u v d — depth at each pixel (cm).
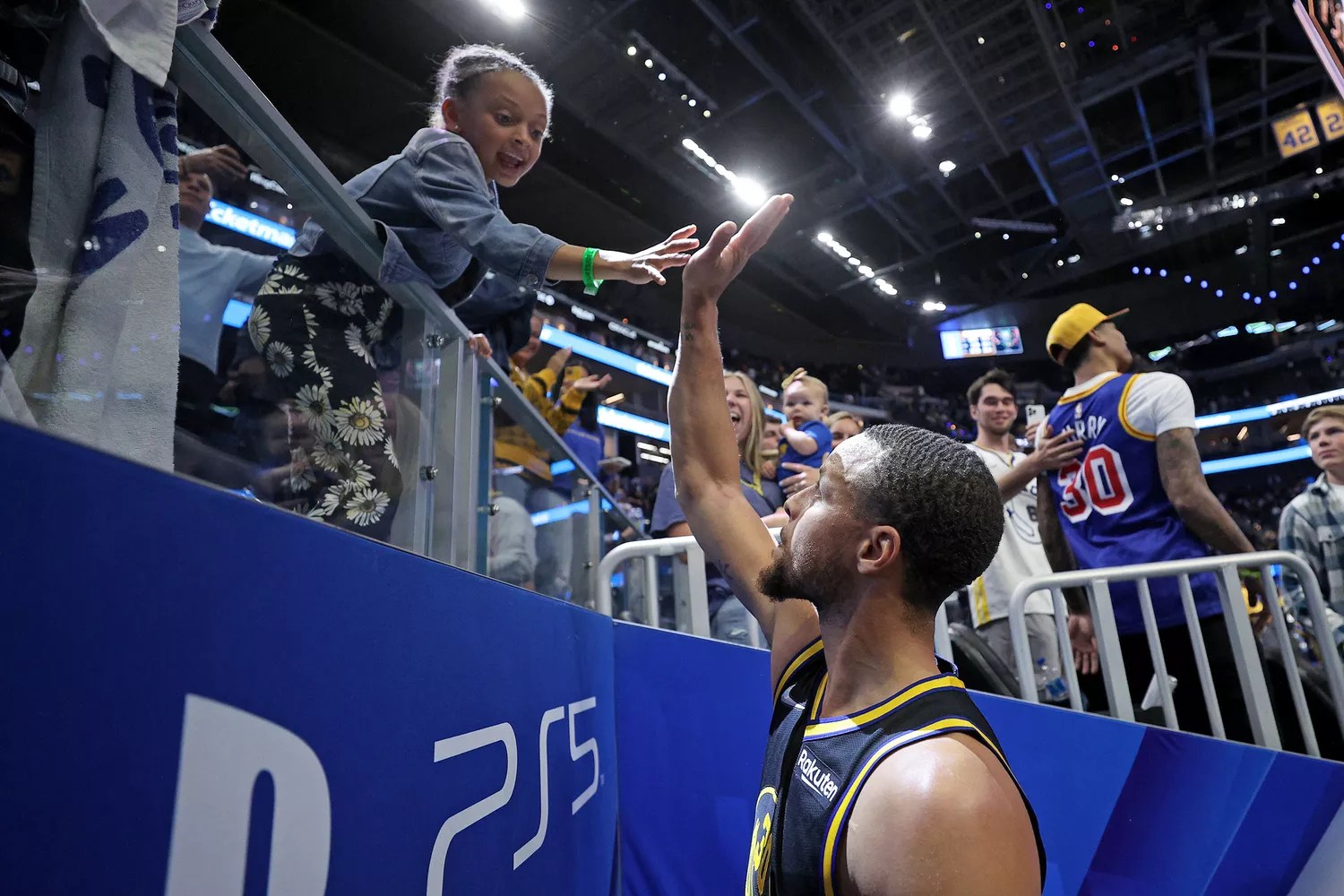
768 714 201
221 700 59
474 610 105
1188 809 229
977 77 1205
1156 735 232
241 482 141
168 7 99
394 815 81
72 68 96
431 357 180
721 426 153
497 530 215
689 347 155
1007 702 225
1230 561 261
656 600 256
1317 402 1920
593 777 160
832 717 106
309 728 69
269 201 150
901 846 84
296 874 66
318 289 154
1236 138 1502
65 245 93
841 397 1989
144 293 100
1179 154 1498
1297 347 1905
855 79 1202
